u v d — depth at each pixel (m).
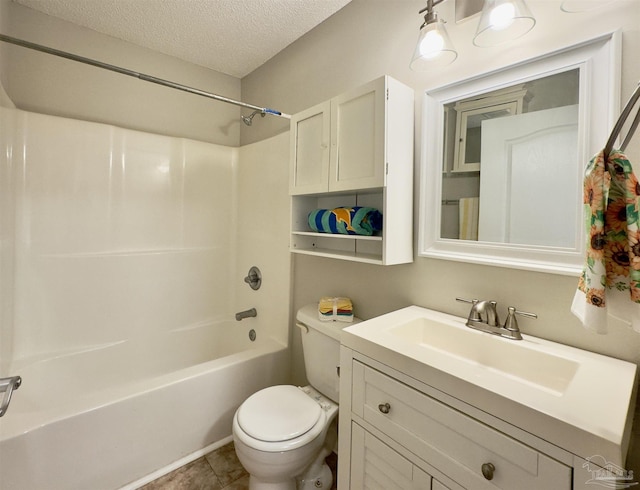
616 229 0.70
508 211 1.09
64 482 1.22
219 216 2.46
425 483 0.82
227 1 1.65
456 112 1.21
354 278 1.62
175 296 2.26
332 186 1.40
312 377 1.56
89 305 1.92
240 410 1.32
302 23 1.82
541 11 1.00
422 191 1.31
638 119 0.68
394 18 1.42
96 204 1.93
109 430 1.32
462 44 1.19
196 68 2.35
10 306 1.63
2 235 1.53
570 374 0.87
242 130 2.55
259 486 1.25
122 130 2.02
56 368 1.77
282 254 2.04
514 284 1.08
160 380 1.51
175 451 1.52
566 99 0.96
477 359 1.06
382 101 1.19
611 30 0.88
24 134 1.69
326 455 1.45
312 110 1.51
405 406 0.87
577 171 0.94
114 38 2.00
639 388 0.86
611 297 0.72
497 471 0.69
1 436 1.10
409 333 1.17
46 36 1.79
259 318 2.25
